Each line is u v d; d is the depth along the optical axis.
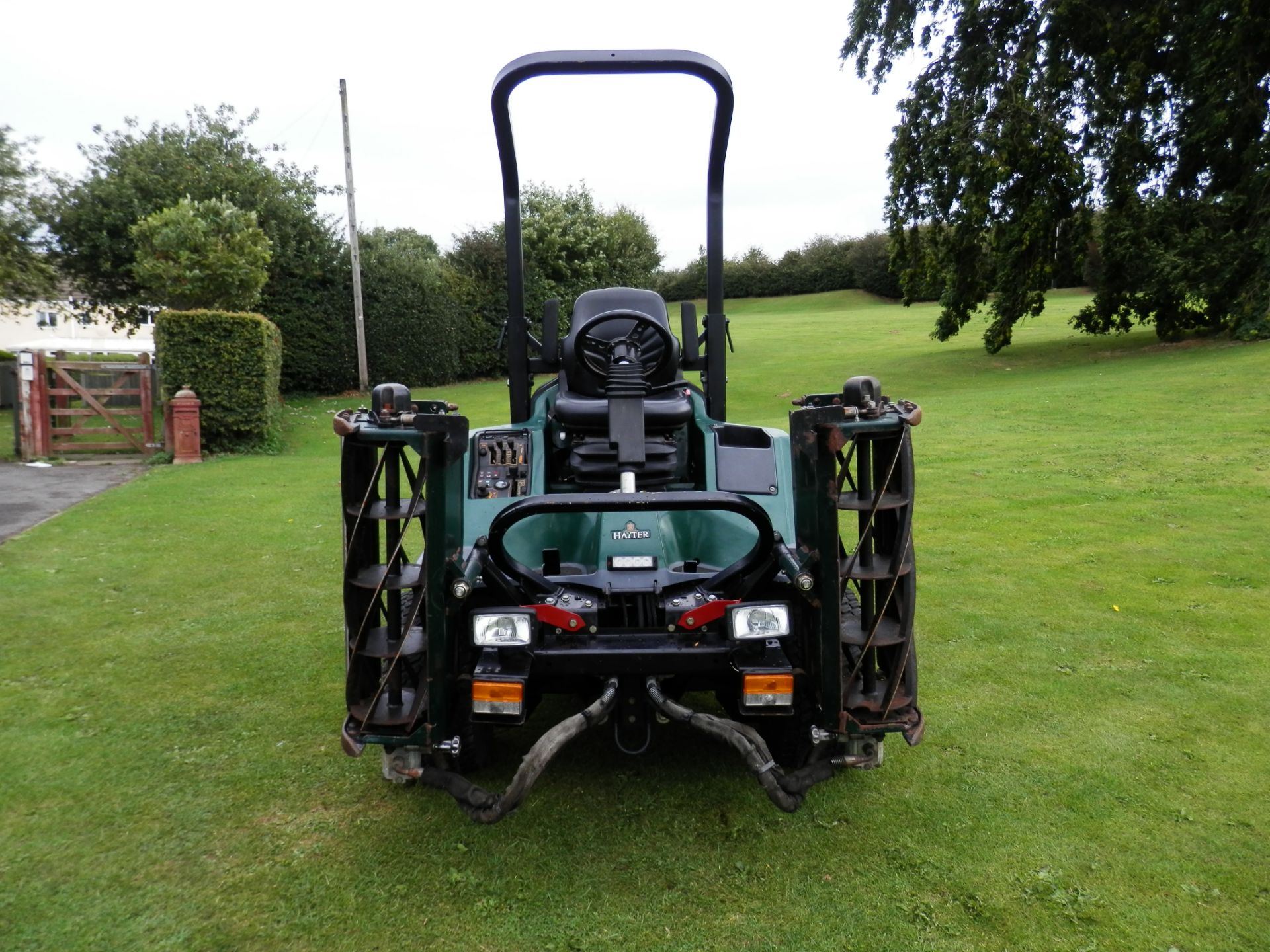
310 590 6.19
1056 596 5.69
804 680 3.26
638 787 3.54
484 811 2.88
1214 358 17.22
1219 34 17.70
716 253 4.66
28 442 12.41
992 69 19.38
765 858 3.04
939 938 2.64
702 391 4.84
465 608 3.33
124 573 6.61
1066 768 3.60
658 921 2.73
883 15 20.33
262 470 11.53
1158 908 2.75
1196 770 3.56
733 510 3.15
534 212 29.66
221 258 17.05
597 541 3.58
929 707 4.17
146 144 20.81
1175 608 5.41
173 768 3.70
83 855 3.08
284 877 2.96
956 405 14.01
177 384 12.70
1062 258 20.36
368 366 23.08
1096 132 19.67
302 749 3.87
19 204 19.20
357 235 21.70
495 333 26.03
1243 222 19.14
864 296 57.88
